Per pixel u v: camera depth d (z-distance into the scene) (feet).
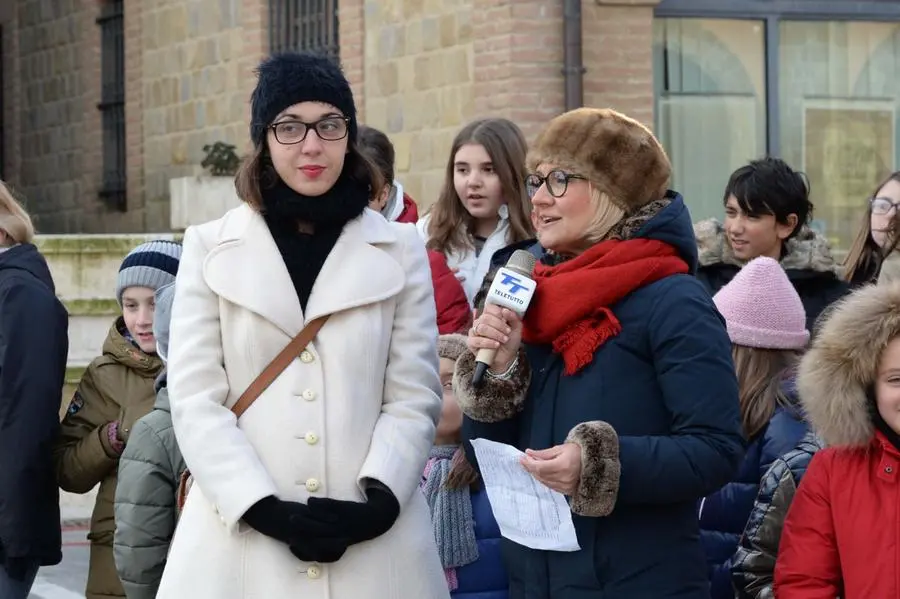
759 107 45.21
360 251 14.55
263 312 14.06
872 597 13.71
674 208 14.38
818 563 14.19
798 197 21.95
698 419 13.69
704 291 14.21
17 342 19.48
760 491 15.69
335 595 13.91
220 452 13.69
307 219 14.53
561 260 14.98
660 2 43.62
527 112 41.16
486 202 22.50
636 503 13.94
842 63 46.01
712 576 16.79
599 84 41.78
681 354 13.82
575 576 14.14
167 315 17.35
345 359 14.19
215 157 50.65
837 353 13.88
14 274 19.89
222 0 53.31
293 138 14.35
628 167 14.32
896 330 13.67
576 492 13.47
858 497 13.93
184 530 14.14
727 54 44.83
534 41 41.16
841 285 22.08
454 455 16.76
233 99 52.90
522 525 14.21
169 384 14.16
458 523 16.38
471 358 14.79
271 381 14.08
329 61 14.73
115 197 61.16
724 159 44.96
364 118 46.93
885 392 13.75
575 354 14.12
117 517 17.07
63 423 19.88
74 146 64.13
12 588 19.58
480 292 16.44
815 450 15.43
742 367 17.22
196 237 14.53
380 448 14.08
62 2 64.75
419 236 15.16
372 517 13.75
